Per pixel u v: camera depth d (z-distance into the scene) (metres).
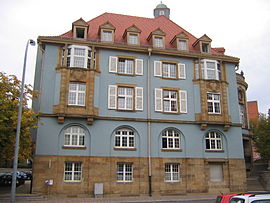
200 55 30.34
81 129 25.97
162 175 26.56
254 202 8.23
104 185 25.00
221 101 29.58
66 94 25.56
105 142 25.97
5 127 20.50
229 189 27.94
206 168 27.83
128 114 27.19
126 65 28.83
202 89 29.22
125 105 27.59
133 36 29.77
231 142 29.27
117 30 31.78
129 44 28.81
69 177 24.73
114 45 28.12
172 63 29.97
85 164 25.08
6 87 21.98
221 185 27.89
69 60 26.97
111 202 21.00
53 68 26.58
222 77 30.88
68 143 25.47
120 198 23.80
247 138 36.56
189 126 28.48
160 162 26.81
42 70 26.53
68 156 24.88
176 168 27.42
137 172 26.11
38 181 23.75
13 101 21.50
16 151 18.27
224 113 29.16
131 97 27.95
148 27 34.31
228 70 31.44
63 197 23.86
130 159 26.22
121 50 28.64
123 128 27.05
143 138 27.00
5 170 42.34
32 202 20.70
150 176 26.12
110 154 25.84
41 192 23.61
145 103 27.95
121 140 26.75
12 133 21.55
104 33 28.70
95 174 25.03
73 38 27.22
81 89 26.36
